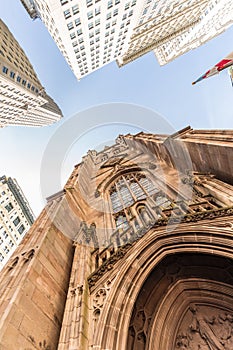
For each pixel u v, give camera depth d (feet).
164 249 23.15
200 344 21.02
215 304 22.63
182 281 24.18
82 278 23.67
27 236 32.30
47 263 25.85
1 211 224.74
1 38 146.10
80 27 127.75
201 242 21.99
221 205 28.96
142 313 21.52
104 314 18.42
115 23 140.26
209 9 199.62
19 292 19.63
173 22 199.31
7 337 16.19
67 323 19.20
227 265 22.85
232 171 33.58
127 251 23.85
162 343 20.03
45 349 18.45
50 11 111.14
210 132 39.19
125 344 16.76
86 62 182.70
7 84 151.74
